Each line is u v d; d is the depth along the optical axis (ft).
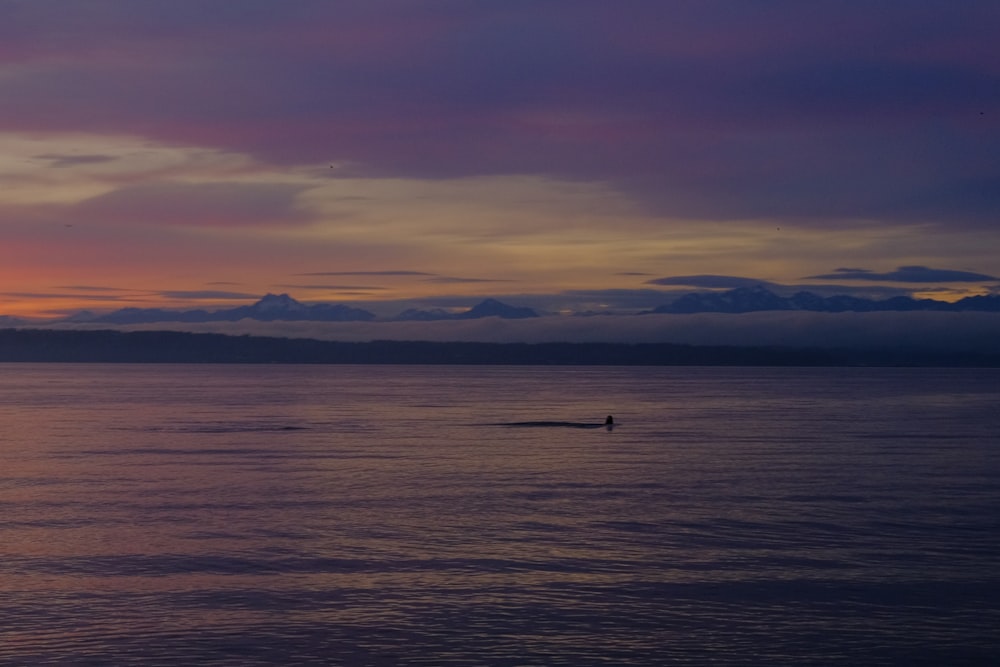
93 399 540.11
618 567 110.73
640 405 501.56
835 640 86.58
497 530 131.44
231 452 238.07
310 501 156.56
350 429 319.27
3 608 94.53
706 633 88.33
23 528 132.67
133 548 120.06
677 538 126.11
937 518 140.56
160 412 414.00
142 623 90.43
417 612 94.02
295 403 502.38
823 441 273.95
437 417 389.60
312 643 85.51
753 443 267.59
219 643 85.30
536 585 103.24
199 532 130.00
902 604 96.63
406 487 173.68
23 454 231.50
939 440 277.03
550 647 84.94
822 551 118.52
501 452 241.14
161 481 180.86
